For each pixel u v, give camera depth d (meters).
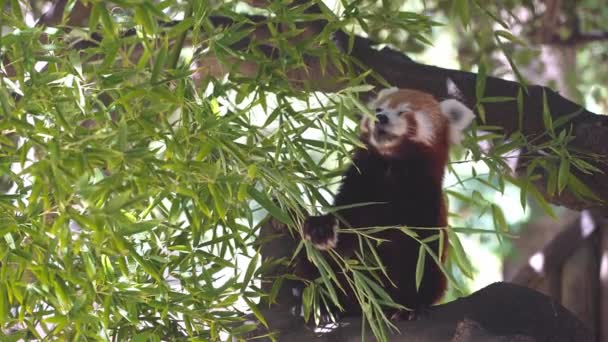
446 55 16.11
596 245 10.79
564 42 14.73
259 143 6.49
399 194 8.55
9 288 5.66
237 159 5.86
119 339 6.51
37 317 6.11
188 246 6.36
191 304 6.50
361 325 7.60
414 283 8.09
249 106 6.27
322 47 7.16
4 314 5.63
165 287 6.05
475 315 7.39
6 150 5.75
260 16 8.61
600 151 8.37
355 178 8.72
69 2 6.31
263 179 6.19
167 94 5.67
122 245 5.46
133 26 6.39
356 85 7.31
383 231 8.41
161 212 6.67
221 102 7.19
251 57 6.47
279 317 7.83
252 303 6.49
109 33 5.26
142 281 6.42
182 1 7.40
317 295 7.47
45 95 5.53
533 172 8.59
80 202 5.84
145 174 5.41
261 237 7.91
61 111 5.50
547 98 8.99
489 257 17.70
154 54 6.36
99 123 5.81
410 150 8.58
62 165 5.17
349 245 8.16
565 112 8.87
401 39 11.66
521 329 7.18
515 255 16.48
